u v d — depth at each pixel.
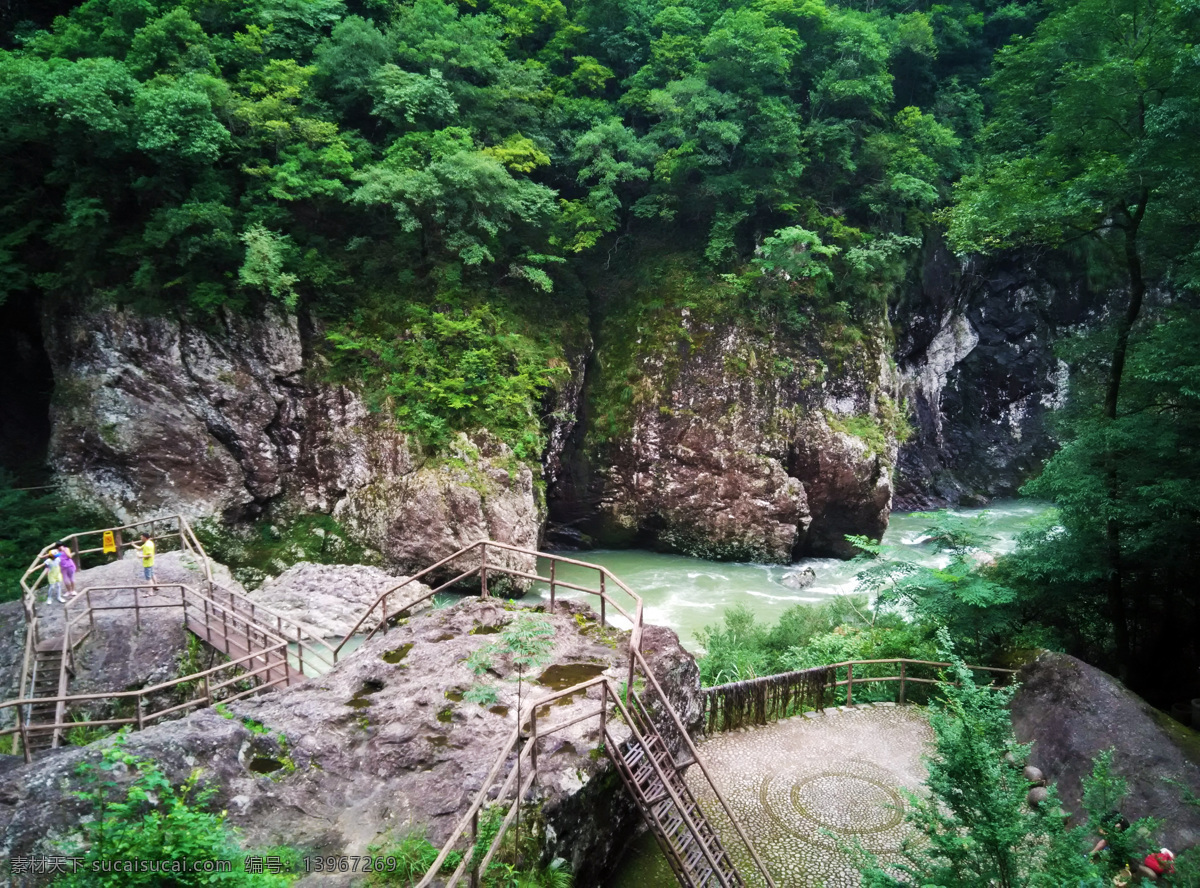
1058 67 13.47
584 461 29.30
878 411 28.77
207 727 7.08
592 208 28.38
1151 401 13.12
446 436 23.38
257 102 23.05
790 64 27.88
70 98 18.78
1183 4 10.60
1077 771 8.99
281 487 23.59
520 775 6.07
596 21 32.06
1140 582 13.57
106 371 21.75
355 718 7.75
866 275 29.36
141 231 22.23
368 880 5.70
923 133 30.95
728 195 28.81
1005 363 37.41
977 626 13.00
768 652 15.71
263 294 23.03
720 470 27.78
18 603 13.51
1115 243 15.43
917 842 8.29
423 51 25.72
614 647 9.16
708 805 9.05
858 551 28.47
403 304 24.95
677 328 28.77
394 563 22.98
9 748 9.95
